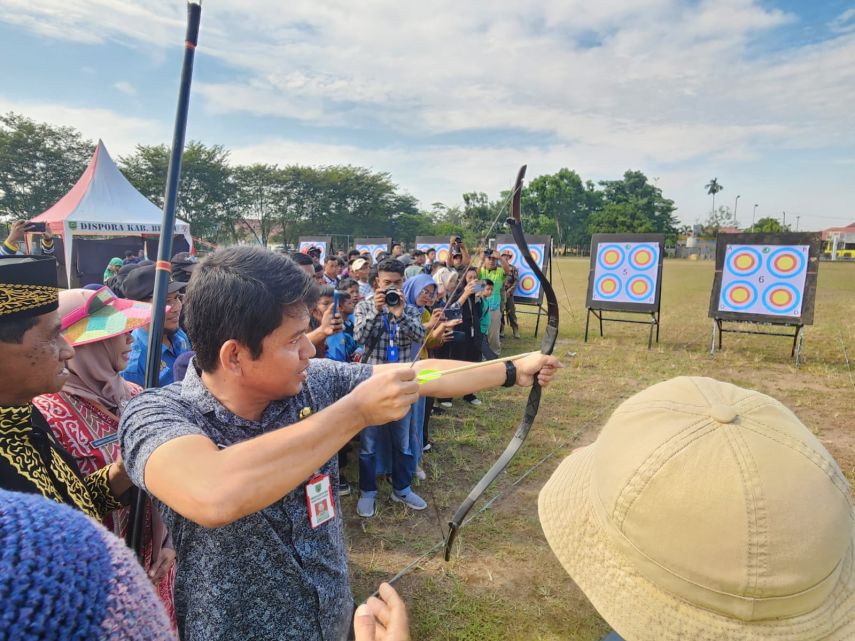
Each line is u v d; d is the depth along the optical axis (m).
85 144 32.56
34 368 1.09
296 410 1.10
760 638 0.57
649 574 0.62
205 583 1.01
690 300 14.68
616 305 8.20
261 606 1.02
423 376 1.25
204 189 37.53
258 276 0.92
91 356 1.54
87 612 0.33
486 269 6.84
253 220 43.94
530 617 2.34
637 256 8.06
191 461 0.79
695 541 0.58
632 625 0.64
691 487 0.58
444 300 5.27
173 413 0.94
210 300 0.92
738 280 7.21
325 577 1.10
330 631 1.10
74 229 10.73
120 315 1.59
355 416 0.87
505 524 3.07
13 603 0.30
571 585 2.55
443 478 3.67
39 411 1.35
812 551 0.56
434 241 12.40
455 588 2.52
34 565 0.32
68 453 1.34
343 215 45.44
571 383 5.95
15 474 1.07
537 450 4.11
